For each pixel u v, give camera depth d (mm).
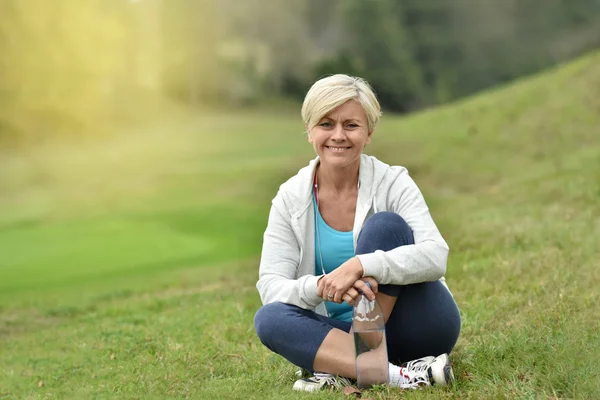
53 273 13914
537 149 15242
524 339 3643
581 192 9203
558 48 64250
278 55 58094
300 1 61344
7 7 46125
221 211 19953
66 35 47281
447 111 19984
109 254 15836
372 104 3332
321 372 3307
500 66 63625
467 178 14672
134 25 52250
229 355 4383
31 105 43750
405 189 3398
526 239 7031
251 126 41531
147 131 41844
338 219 3438
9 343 6535
